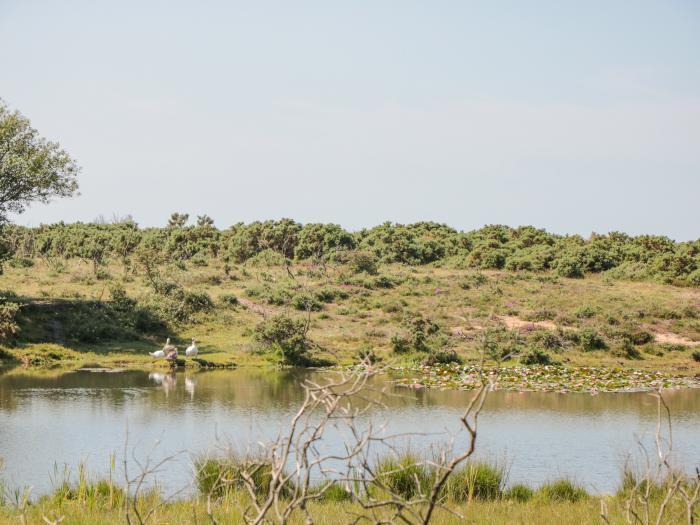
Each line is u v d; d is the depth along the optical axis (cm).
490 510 1418
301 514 1262
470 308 6544
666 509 1285
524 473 2136
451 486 1559
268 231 9662
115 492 1495
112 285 6269
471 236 10531
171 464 2111
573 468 2211
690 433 2830
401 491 1493
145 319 5519
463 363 4966
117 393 3544
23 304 5056
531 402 3538
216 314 5934
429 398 3569
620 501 1505
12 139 5262
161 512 1293
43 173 5228
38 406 3148
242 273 7694
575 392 3919
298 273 7994
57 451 2327
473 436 764
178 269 7681
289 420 2839
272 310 6284
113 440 2494
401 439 2392
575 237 10550
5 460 2191
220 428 2681
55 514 1302
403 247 9288
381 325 5994
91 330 5109
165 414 3000
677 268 8262
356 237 10612
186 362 4675
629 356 5403
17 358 4519
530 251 9219
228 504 1333
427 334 5481
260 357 4944
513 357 5109
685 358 5434
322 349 5184
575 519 1352
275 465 801
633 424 2995
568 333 5638
